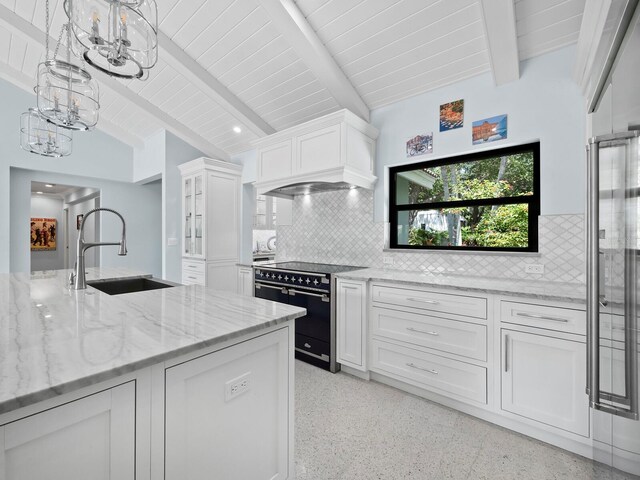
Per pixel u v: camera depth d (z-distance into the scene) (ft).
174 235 15.93
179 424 3.22
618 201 3.37
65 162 16.26
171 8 9.06
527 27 6.92
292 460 4.58
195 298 5.42
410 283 7.55
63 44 10.61
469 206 9.07
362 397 7.59
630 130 3.09
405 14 7.45
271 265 11.54
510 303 6.13
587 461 5.39
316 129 9.78
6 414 2.19
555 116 7.25
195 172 14.84
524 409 5.98
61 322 3.92
